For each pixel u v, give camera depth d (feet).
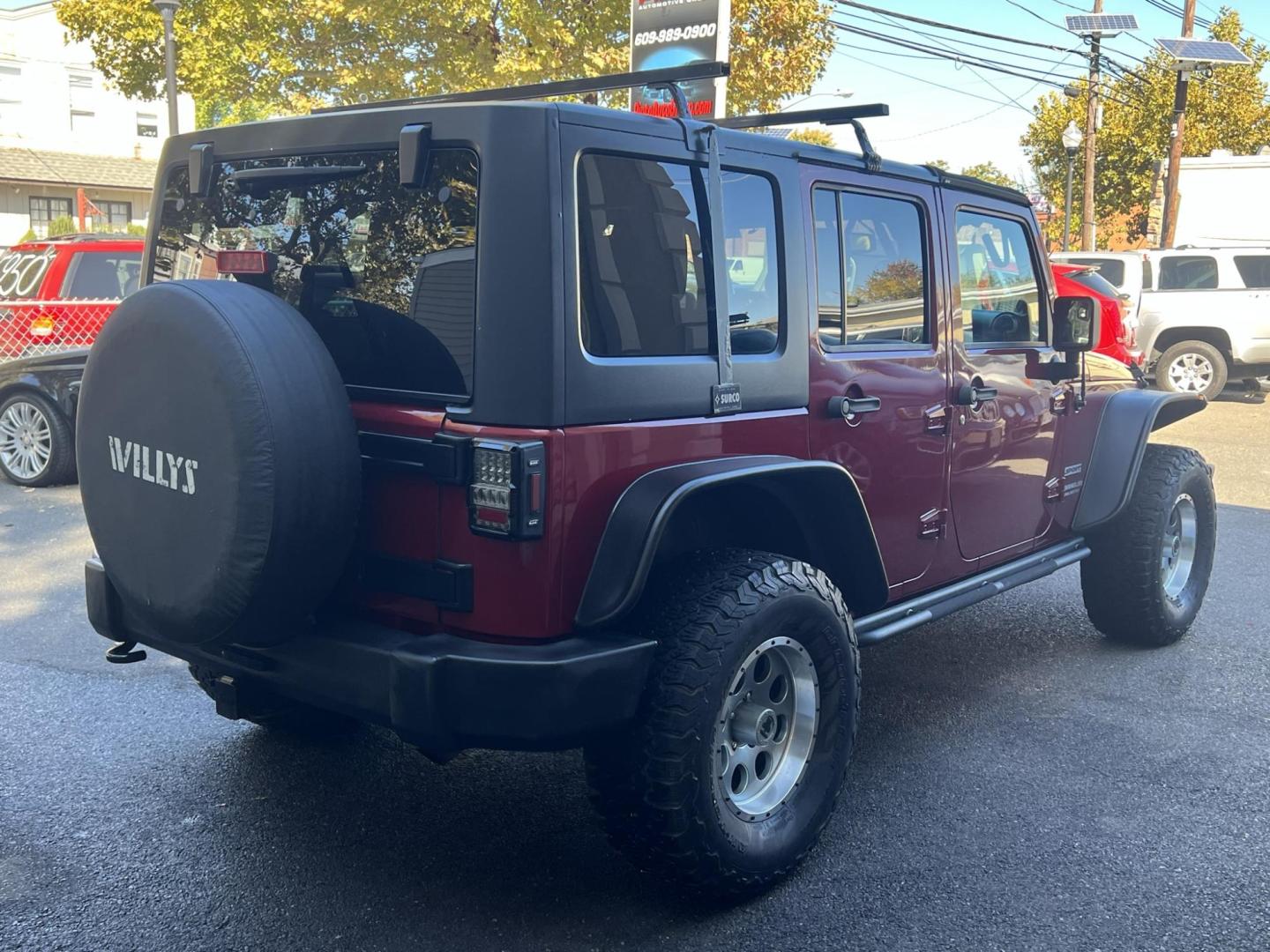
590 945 9.45
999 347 14.14
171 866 10.59
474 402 8.73
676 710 9.09
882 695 15.60
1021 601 20.59
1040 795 12.46
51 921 9.61
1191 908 10.19
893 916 9.98
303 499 8.46
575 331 8.73
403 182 8.97
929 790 12.56
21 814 11.55
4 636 17.20
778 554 11.10
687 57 37.65
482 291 8.64
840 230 11.57
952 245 13.20
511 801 12.12
